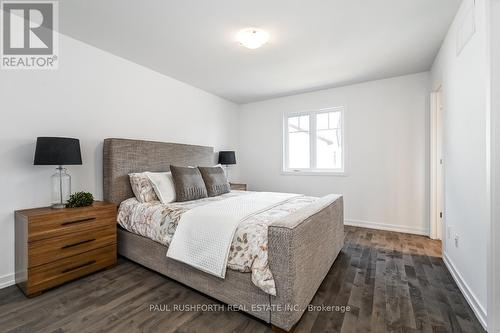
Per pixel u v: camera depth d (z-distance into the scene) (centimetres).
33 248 182
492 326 140
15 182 205
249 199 250
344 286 197
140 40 247
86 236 213
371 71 331
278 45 258
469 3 176
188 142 382
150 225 219
